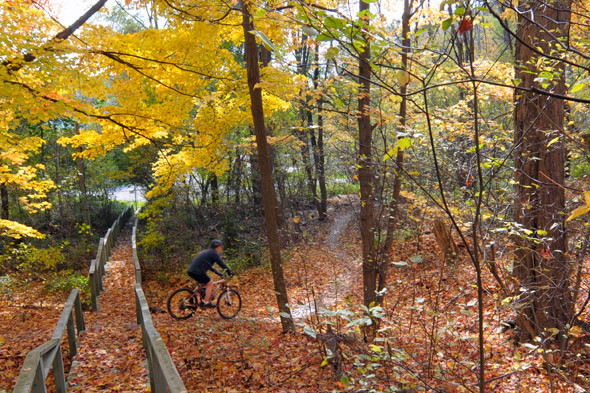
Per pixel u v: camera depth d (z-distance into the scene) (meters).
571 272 5.18
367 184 7.59
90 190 27.27
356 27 1.84
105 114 7.45
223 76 7.80
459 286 7.46
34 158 20.98
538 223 5.34
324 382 5.08
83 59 6.33
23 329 7.89
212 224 22.12
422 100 8.52
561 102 5.45
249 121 8.79
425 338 5.24
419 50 2.01
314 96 5.51
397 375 4.02
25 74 5.73
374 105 7.11
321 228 21.09
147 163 19.80
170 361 2.86
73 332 5.61
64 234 23.67
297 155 19.97
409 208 7.37
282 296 7.64
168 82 7.62
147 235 16.53
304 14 1.87
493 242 3.85
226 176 21.23
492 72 5.78
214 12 6.01
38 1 6.04
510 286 5.29
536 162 5.42
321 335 4.98
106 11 6.80
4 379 5.02
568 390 4.54
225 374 5.63
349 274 13.63
